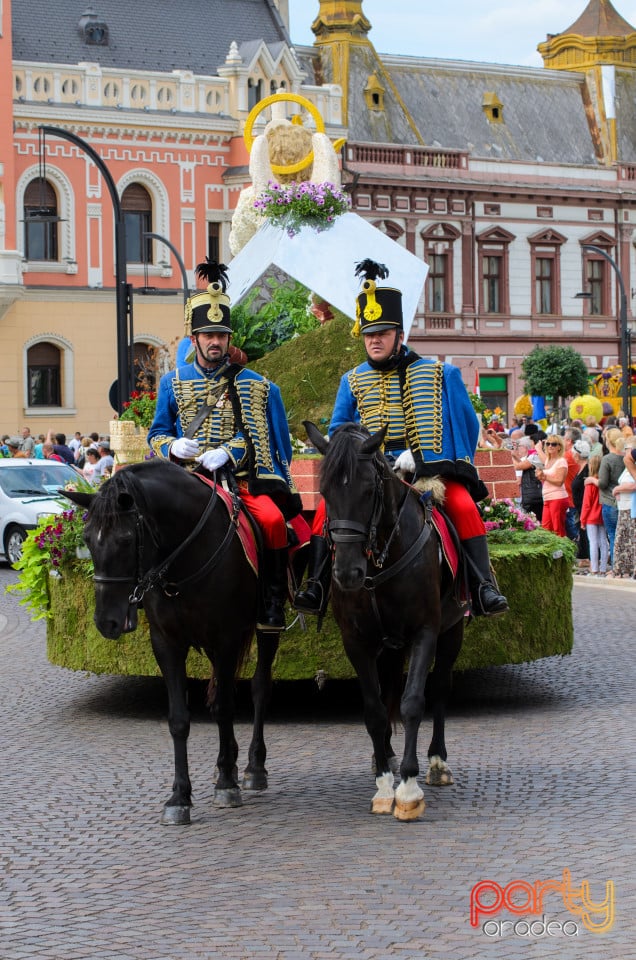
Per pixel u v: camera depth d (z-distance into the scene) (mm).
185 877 7406
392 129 61719
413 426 9102
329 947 6254
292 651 11438
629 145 67750
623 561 21562
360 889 7070
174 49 55594
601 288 66250
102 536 7988
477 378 56406
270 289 15500
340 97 58594
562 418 51250
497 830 8133
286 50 56188
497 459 12969
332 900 6910
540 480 23422
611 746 10422
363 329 9172
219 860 7711
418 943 6281
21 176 51062
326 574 9094
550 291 64875
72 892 7215
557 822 8266
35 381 52344
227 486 9086
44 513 25016
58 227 52469
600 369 66000
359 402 9352
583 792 9008
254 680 9500
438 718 9406
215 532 8602
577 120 67938
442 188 61031
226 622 8711
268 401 9594
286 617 11328
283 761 10297
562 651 12383
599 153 67500
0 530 25844
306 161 16719
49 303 52031
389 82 62688
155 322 54250
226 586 8625
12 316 51219
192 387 9406
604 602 19125
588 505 22344
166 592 8531
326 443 8258
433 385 9141
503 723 11438
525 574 12047
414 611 8461
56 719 12117
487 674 14031
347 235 15375
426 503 8836
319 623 9203
